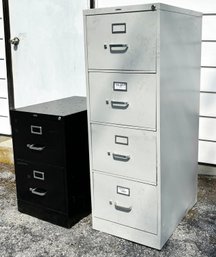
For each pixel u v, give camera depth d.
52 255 2.29
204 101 3.13
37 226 2.62
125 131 2.25
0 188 3.23
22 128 2.61
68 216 2.55
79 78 3.57
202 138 3.21
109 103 2.27
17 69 3.91
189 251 2.28
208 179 3.23
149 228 2.31
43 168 2.58
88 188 2.71
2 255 2.30
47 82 3.76
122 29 2.12
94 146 2.40
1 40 3.95
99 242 2.41
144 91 2.13
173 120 2.29
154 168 2.20
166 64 2.12
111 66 2.21
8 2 3.77
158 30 2.01
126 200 2.36
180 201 2.54
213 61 3.05
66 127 2.42
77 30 3.46
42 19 3.62
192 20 2.42
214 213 2.71
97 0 3.32
